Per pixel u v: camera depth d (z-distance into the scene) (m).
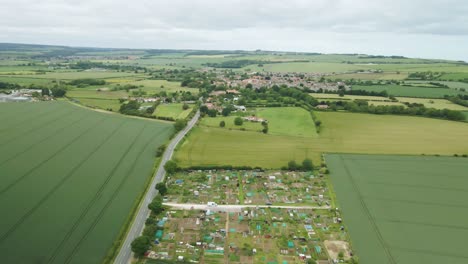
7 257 97.56
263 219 124.44
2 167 149.25
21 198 127.31
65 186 139.62
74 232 111.88
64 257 100.12
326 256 105.38
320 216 126.81
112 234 112.88
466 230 116.56
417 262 102.19
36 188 135.38
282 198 140.12
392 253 106.19
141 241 102.19
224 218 125.25
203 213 127.94
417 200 136.25
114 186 144.38
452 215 125.31
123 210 127.38
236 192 144.88
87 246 105.88
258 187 149.25
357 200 137.75
